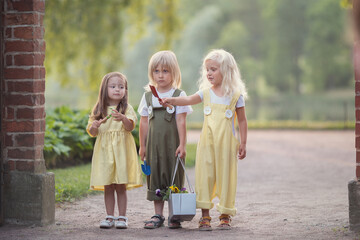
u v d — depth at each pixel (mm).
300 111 39656
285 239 4719
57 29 19625
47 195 5312
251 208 6523
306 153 13633
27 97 5234
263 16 59000
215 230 5160
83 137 10375
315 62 56438
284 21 57781
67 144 10281
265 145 15758
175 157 5320
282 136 18766
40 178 5223
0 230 5074
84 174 8711
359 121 4941
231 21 59562
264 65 58438
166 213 6160
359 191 4941
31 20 5180
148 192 5402
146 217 5949
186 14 57031
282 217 5883
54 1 19484
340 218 5707
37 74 5266
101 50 20156
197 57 48188
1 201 5246
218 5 58438
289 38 57625
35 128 5250
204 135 5273
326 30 54844
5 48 5250
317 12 55188
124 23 21938
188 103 5254
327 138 17766
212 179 5199
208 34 51406
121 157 5258
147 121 5504
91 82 21188
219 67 5305
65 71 21344
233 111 5270
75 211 6180
